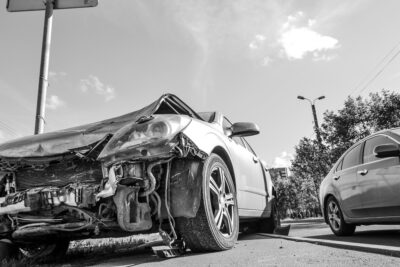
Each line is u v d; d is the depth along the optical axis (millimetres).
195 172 3055
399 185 3895
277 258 2537
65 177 3232
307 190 29562
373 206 4336
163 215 2996
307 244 3270
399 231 5082
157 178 2975
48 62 6789
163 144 2803
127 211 2822
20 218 3115
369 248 2533
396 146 3971
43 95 6516
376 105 17766
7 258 3639
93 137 3141
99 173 3125
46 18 7023
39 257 3939
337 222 5207
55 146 3219
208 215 3088
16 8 7234
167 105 3613
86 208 2982
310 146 20328
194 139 3039
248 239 4625
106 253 4281
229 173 3771
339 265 2107
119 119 3355
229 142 4332
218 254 2992
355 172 4770
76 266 3104
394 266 1983
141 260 3119
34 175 3346
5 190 3412
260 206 5402
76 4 7219
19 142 3387
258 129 4676
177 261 2771
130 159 2832
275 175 31688
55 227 3066
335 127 18469
